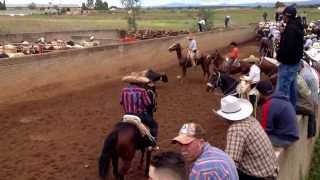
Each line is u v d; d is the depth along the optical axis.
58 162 11.70
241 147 5.98
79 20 71.81
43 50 23.91
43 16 88.12
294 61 9.66
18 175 10.82
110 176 10.31
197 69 28.91
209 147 4.90
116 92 21.16
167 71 28.34
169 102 18.92
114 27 54.91
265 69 17.16
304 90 10.31
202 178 4.71
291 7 9.65
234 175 4.81
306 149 11.30
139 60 27.09
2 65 17.66
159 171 4.20
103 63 23.78
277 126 7.65
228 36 45.00
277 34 28.39
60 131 14.53
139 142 9.34
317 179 11.81
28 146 13.01
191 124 4.91
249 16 104.56
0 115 16.41
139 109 9.87
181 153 4.81
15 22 54.78
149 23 68.62
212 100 19.47
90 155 12.23
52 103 18.59
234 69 19.36
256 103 13.08
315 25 35.62
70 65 21.31
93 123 15.52
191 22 73.81
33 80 19.19
